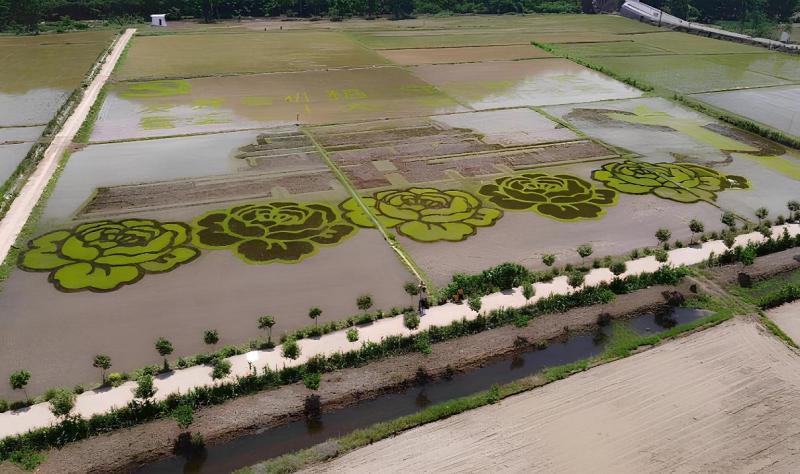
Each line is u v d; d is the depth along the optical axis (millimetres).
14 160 40719
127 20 99375
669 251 30391
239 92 56688
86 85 57625
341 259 29422
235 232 31594
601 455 19000
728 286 27609
